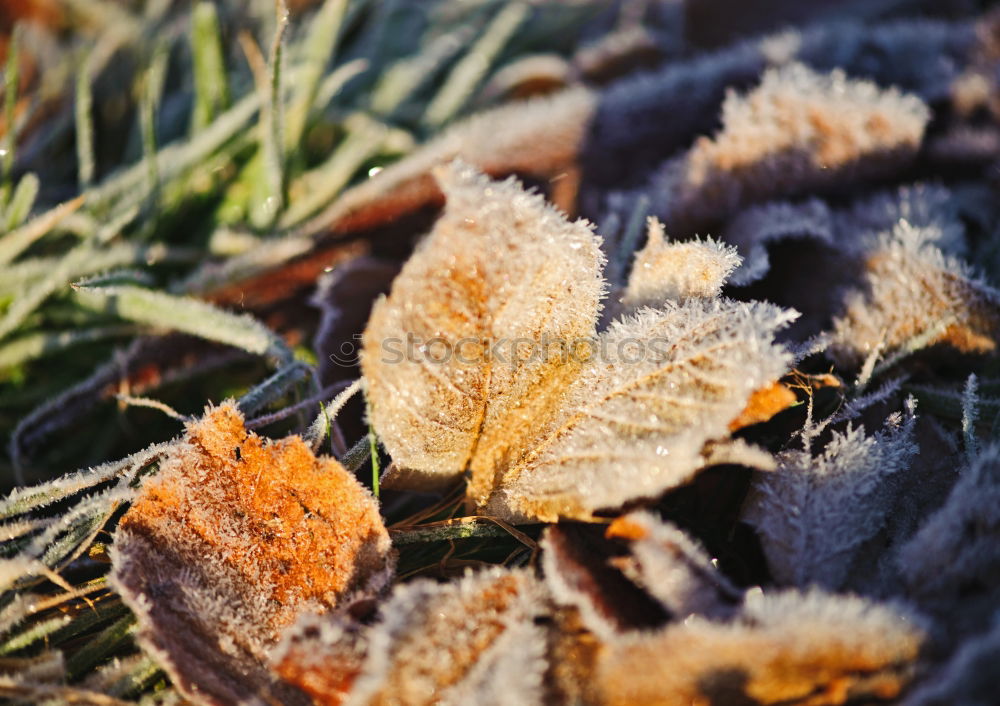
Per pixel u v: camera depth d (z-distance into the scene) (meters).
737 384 0.32
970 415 0.34
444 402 0.33
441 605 0.31
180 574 0.32
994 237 0.38
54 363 0.38
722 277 0.33
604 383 0.33
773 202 0.38
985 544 0.31
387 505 0.35
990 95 0.39
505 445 0.33
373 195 0.39
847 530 0.32
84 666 0.33
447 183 0.32
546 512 0.32
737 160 0.37
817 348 0.34
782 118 0.37
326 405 0.35
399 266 0.38
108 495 0.33
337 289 0.38
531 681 0.30
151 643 0.31
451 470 0.33
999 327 0.35
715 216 0.37
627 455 0.32
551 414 0.33
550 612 0.31
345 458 0.34
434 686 0.31
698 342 0.32
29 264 0.38
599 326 0.34
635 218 0.37
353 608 0.32
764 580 0.33
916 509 0.33
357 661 0.31
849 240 0.37
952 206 0.38
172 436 0.37
